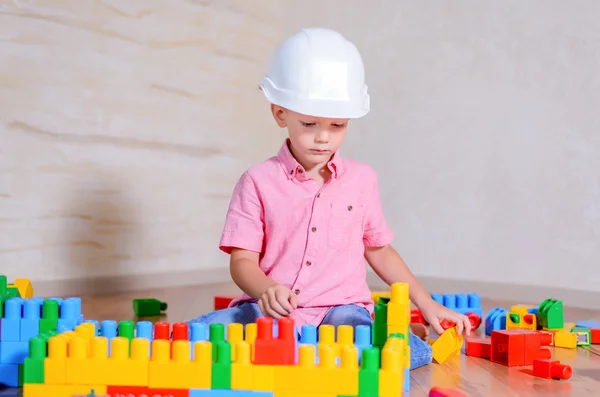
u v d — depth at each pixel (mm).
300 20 2719
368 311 1385
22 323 1085
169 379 954
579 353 1440
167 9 2330
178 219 2387
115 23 2170
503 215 2314
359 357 1004
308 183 1403
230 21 2559
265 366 948
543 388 1148
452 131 2400
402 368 993
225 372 950
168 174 2350
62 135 2041
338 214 1405
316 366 949
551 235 2234
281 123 1404
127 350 974
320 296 1371
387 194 2520
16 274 1945
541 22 2244
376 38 2543
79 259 2092
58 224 2039
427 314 1348
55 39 2016
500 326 1603
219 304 1934
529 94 2266
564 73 2209
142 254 2271
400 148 2496
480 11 2348
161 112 2320
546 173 2242
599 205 2156
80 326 1035
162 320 1722
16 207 1943
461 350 1432
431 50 2438
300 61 1325
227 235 1405
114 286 2188
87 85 2100
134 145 2238
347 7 2605
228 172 2570
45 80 1996
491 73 2330
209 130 2488
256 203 1404
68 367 961
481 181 2352
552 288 2230
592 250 2170
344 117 1299
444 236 2416
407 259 2484
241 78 2611
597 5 2152
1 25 1899
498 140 2320
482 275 2352
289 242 1394
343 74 1322
